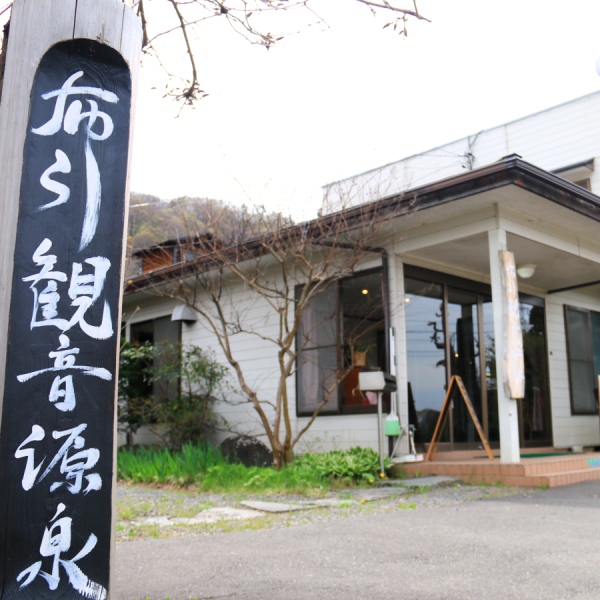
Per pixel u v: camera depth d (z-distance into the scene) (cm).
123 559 397
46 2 185
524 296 1166
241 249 916
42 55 183
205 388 1105
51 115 183
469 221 842
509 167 721
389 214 834
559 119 1375
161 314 1263
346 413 916
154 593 323
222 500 675
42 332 175
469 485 756
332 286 950
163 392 1145
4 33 196
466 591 320
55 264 178
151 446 1112
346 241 894
